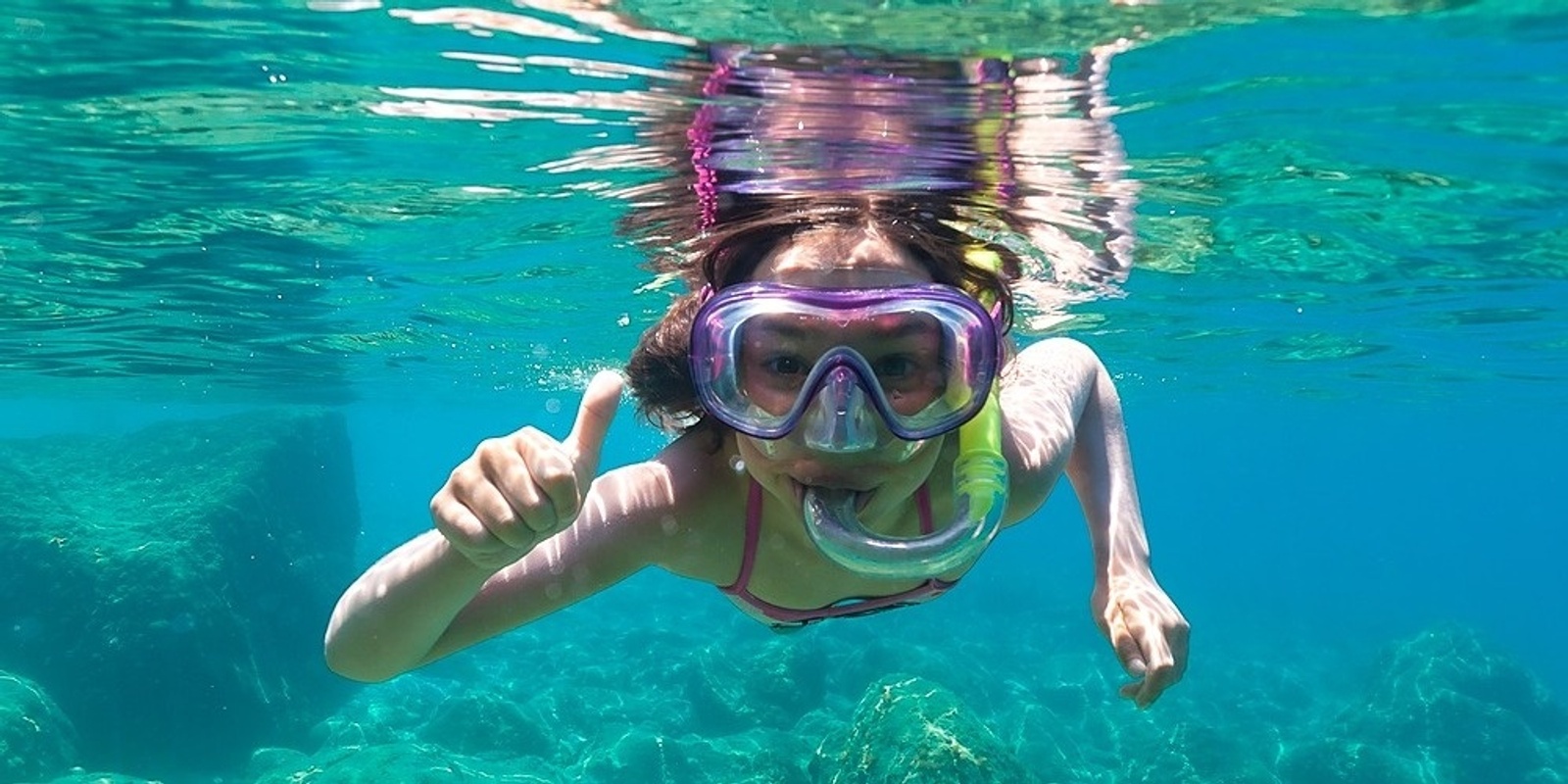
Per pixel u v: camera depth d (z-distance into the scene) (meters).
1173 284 2.46
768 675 3.42
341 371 4.36
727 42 1.00
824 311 0.52
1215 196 1.62
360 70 1.13
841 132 1.21
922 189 1.43
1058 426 0.73
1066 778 3.00
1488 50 1.04
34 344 3.46
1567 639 10.66
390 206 1.74
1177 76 1.09
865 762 2.11
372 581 0.52
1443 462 15.46
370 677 0.56
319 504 4.48
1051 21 0.94
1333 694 5.13
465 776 2.08
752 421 0.52
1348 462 17.19
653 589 6.65
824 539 0.51
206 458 3.96
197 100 1.25
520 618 0.58
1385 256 2.12
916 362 0.53
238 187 1.64
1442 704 3.65
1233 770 2.75
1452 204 1.68
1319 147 1.36
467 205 1.71
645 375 0.69
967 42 0.99
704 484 0.61
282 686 3.31
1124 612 0.64
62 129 1.36
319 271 2.30
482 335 3.30
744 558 0.61
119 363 3.97
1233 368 4.49
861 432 0.49
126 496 3.63
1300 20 0.96
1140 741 3.62
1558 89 1.14
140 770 2.81
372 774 2.01
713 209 1.55
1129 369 4.57
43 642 2.88
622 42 1.01
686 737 2.86
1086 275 2.24
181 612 2.97
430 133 1.34
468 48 1.06
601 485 0.61
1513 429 8.45
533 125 1.29
